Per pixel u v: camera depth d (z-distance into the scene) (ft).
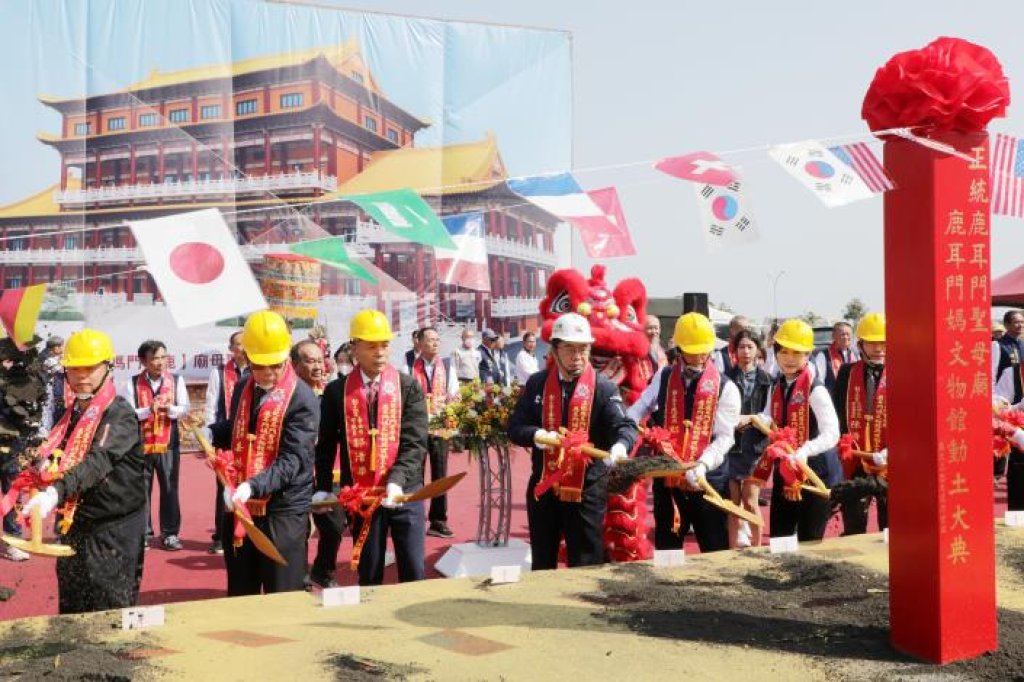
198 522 25.61
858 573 11.64
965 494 8.68
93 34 35.12
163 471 22.12
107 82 35.32
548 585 11.32
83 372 11.30
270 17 38.11
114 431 11.20
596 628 9.44
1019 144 10.12
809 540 14.89
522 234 43.42
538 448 14.35
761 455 17.81
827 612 10.03
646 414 16.65
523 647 8.77
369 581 13.80
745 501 18.57
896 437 8.99
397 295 40.06
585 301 18.54
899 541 8.91
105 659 8.26
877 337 17.52
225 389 21.74
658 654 8.59
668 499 16.03
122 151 35.68
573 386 14.14
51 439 11.43
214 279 9.19
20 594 17.49
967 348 8.77
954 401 8.65
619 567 12.23
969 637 8.62
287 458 12.30
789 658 8.54
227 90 37.14
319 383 18.03
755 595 10.73
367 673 7.97
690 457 15.60
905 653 8.74
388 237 40.34
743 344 20.30
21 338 10.50
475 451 18.92
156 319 36.04
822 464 15.96
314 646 8.78
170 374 22.24
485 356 34.81
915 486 8.75
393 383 13.98
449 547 21.58
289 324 34.06
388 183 40.68
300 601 10.67
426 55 41.29
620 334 18.16
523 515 26.48
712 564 12.33
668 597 10.67
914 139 8.57
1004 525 14.48
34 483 10.55
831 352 26.73
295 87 38.52
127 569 11.49
